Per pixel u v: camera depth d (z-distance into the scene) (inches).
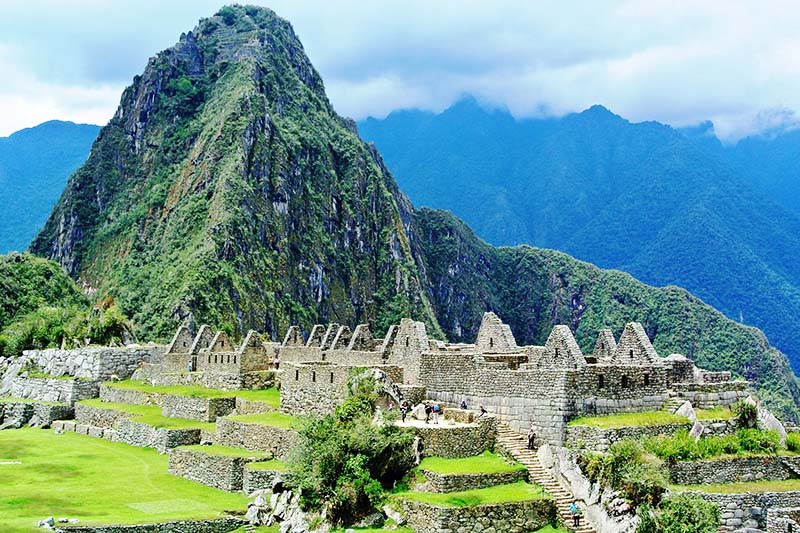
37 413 3545.8
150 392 3324.3
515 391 2073.1
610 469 1804.9
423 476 1878.7
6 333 5196.9
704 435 2005.4
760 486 1888.5
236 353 3260.3
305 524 1872.5
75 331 4889.3
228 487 2244.1
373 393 2183.8
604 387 2036.2
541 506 1797.5
